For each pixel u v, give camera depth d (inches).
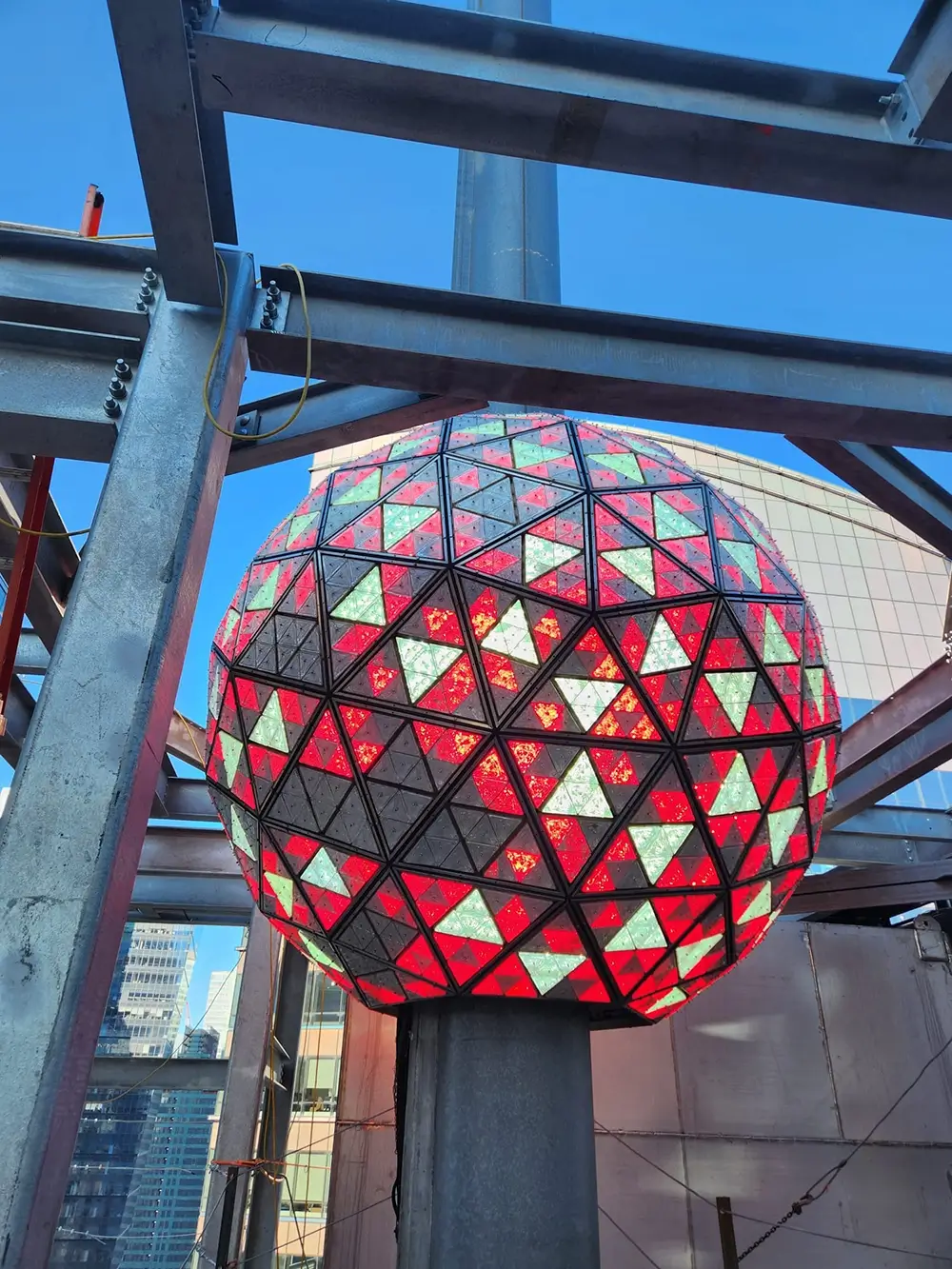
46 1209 215.8
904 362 397.1
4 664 442.0
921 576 1924.2
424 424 474.3
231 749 450.3
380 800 392.2
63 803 253.1
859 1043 957.2
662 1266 836.0
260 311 360.2
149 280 347.6
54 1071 221.6
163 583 287.9
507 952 407.2
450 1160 413.1
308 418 441.1
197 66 283.0
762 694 409.7
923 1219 881.5
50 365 341.4
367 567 406.6
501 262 642.8
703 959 445.4
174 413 320.8
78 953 235.0
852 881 930.1
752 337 383.2
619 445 471.2
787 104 299.9
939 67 274.2
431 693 381.7
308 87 289.0
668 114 290.2
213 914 977.5
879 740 741.3
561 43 293.7
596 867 388.5
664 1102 906.1
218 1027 3181.6
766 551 462.6
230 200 347.3
